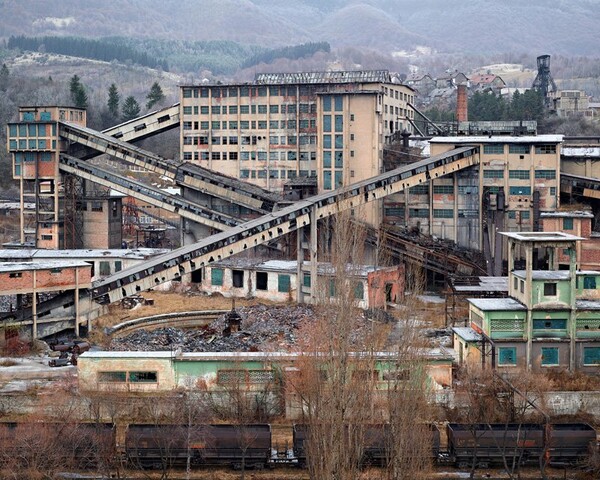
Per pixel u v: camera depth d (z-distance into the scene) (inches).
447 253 4746.6
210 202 5565.9
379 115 5310.0
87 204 5585.6
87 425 2519.7
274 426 2773.1
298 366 2765.7
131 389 2898.6
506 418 2723.9
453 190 4950.8
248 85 6048.2
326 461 2165.4
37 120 5433.1
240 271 4603.8
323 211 4333.2
